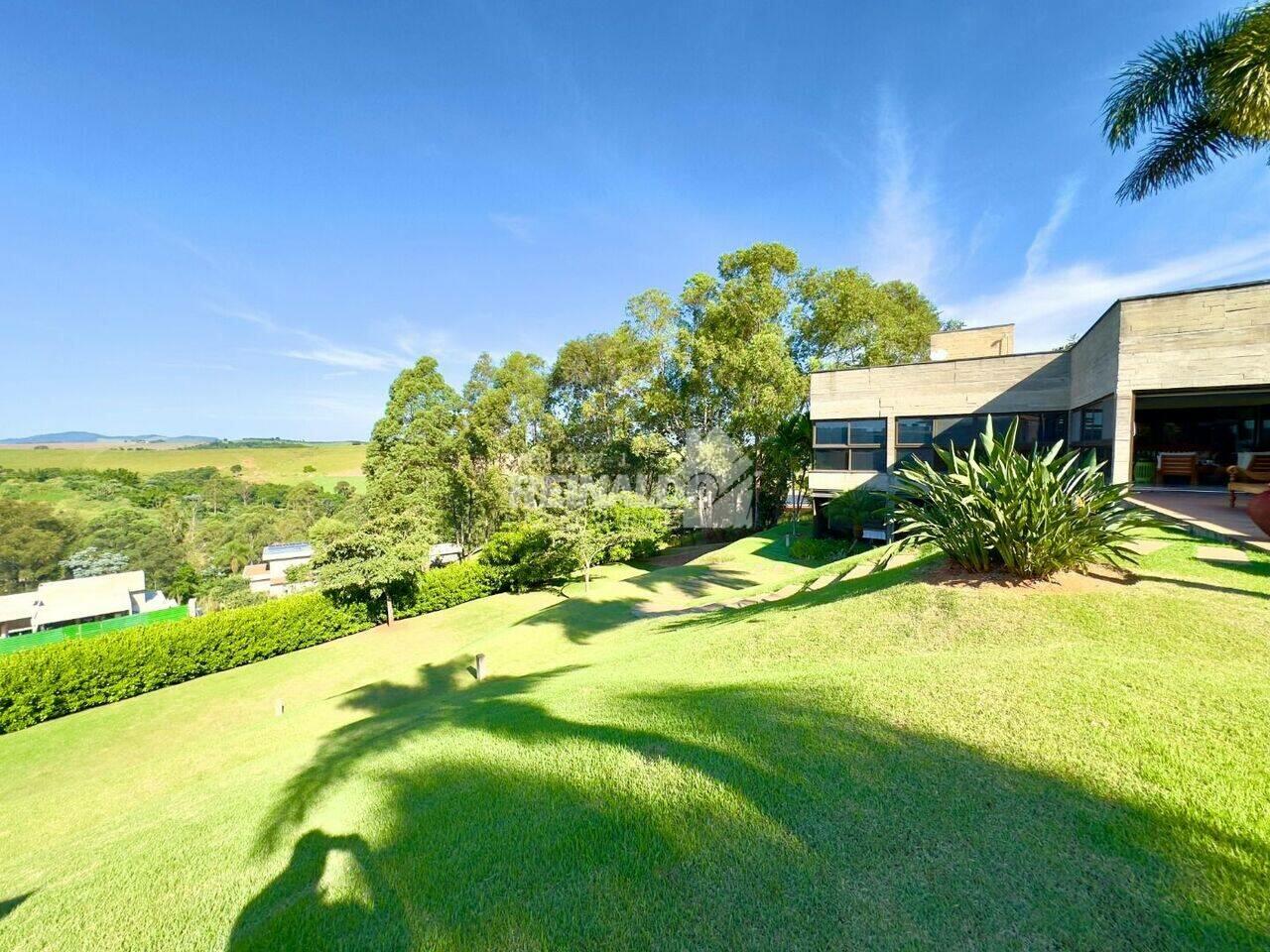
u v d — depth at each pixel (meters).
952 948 1.57
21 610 29.52
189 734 10.60
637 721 3.56
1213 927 1.52
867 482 15.66
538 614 14.70
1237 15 7.71
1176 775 2.18
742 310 23.73
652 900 1.94
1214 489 9.56
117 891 2.89
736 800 2.41
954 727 2.79
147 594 40.00
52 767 9.50
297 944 2.13
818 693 3.46
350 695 10.88
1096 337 9.84
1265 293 7.34
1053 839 1.93
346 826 3.04
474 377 31.08
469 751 3.72
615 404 28.88
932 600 5.18
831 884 1.87
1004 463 5.30
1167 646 3.69
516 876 2.22
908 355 25.34
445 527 30.94
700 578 16.55
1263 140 7.90
